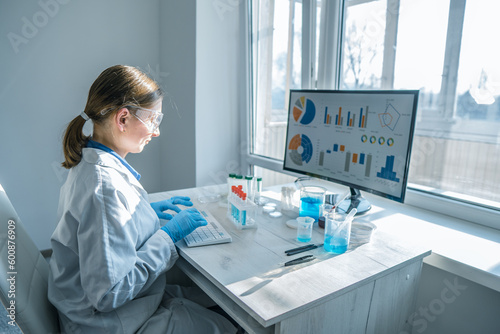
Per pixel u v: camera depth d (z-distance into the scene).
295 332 0.82
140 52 2.52
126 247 0.90
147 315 1.00
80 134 1.00
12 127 2.18
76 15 2.25
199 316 1.09
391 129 1.20
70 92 2.32
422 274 1.39
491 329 1.21
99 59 2.38
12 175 2.22
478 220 1.37
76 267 0.97
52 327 1.01
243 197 1.26
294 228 1.26
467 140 1.39
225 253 1.06
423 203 1.53
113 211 0.90
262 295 0.84
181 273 1.44
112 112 0.99
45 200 2.35
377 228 1.31
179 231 1.09
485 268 1.03
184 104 2.36
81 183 0.92
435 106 1.46
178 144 2.49
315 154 1.52
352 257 1.04
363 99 1.29
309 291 0.86
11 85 2.13
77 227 0.91
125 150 1.09
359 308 0.96
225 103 2.38
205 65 2.24
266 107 2.28
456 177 1.45
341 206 1.43
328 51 1.79
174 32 2.37
